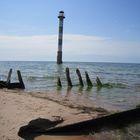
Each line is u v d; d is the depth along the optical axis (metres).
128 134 8.44
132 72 63.94
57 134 8.16
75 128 8.55
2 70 56.91
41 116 9.48
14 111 10.11
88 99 17.48
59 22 72.00
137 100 17.61
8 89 21.67
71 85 25.75
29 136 7.79
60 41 73.75
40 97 16.09
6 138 7.23
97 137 8.14
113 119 9.41
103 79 37.53
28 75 42.53
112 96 19.69
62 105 12.65
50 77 38.06
